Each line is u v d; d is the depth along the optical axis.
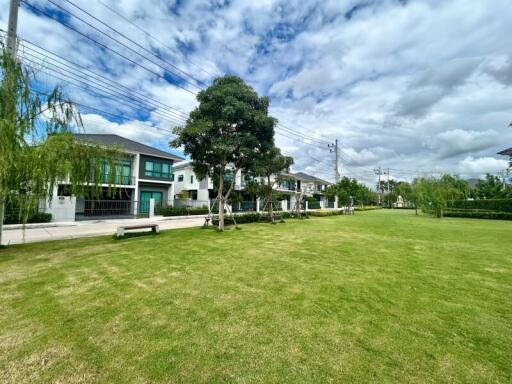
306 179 44.25
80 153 6.64
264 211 17.34
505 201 22.16
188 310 3.28
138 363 2.22
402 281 4.52
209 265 5.44
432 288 4.16
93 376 2.06
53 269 5.03
